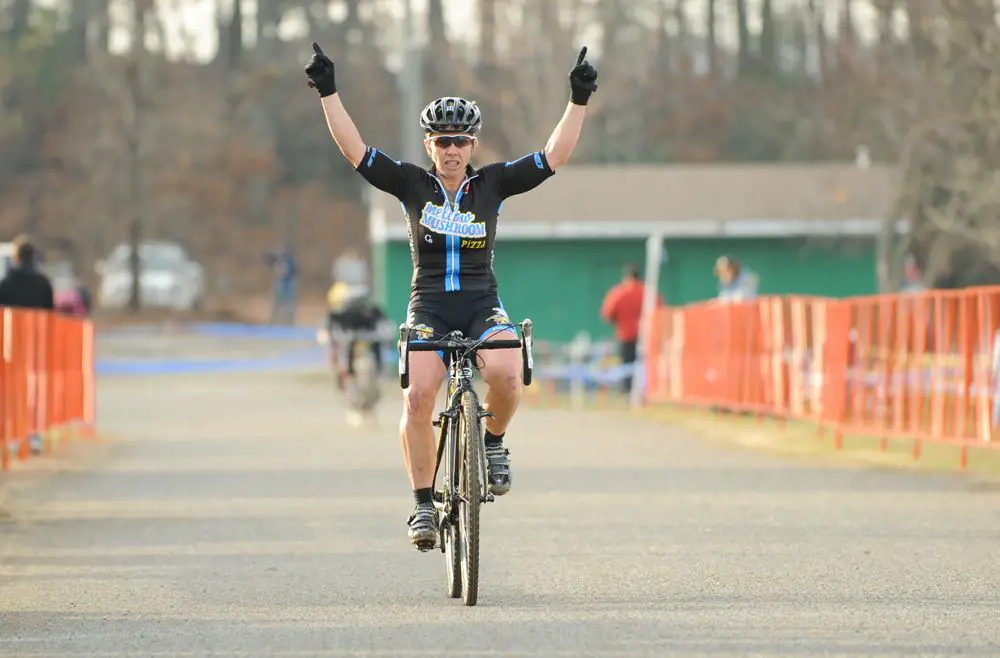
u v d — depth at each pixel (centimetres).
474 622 2814
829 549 3625
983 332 5197
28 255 6378
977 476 5100
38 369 6125
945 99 10019
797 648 2575
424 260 3023
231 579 3328
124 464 5953
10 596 3148
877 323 5947
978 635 2662
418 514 3031
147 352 15738
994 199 9488
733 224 12544
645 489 4906
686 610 2906
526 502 4591
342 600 3059
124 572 3434
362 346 8031
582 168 13100
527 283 12712
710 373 8175
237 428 8000
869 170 12519
